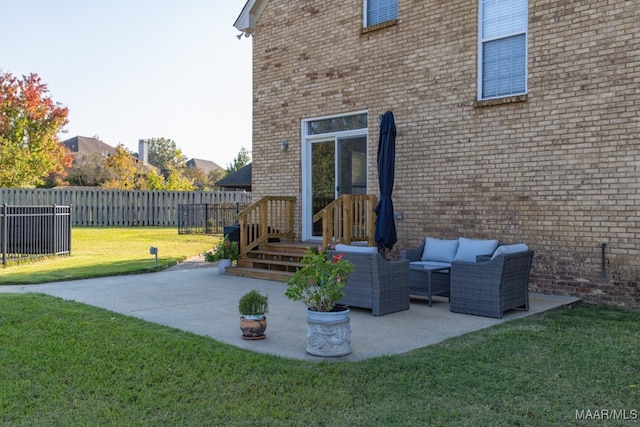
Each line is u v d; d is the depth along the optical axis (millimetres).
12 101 33531
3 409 4074
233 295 9031
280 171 13117
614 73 8148
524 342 5934
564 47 8680
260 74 13539
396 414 3953
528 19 9102
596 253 8336
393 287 7637
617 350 5602
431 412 3990
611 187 8172
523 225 9133
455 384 4578
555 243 8773
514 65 9422
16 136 33688
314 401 4203
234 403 4176
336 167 12102
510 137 9289
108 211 30672
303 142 12641
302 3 12602
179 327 6691
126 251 16656
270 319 7168
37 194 28844
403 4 10781
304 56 12570
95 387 4531
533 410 4035
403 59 10773
